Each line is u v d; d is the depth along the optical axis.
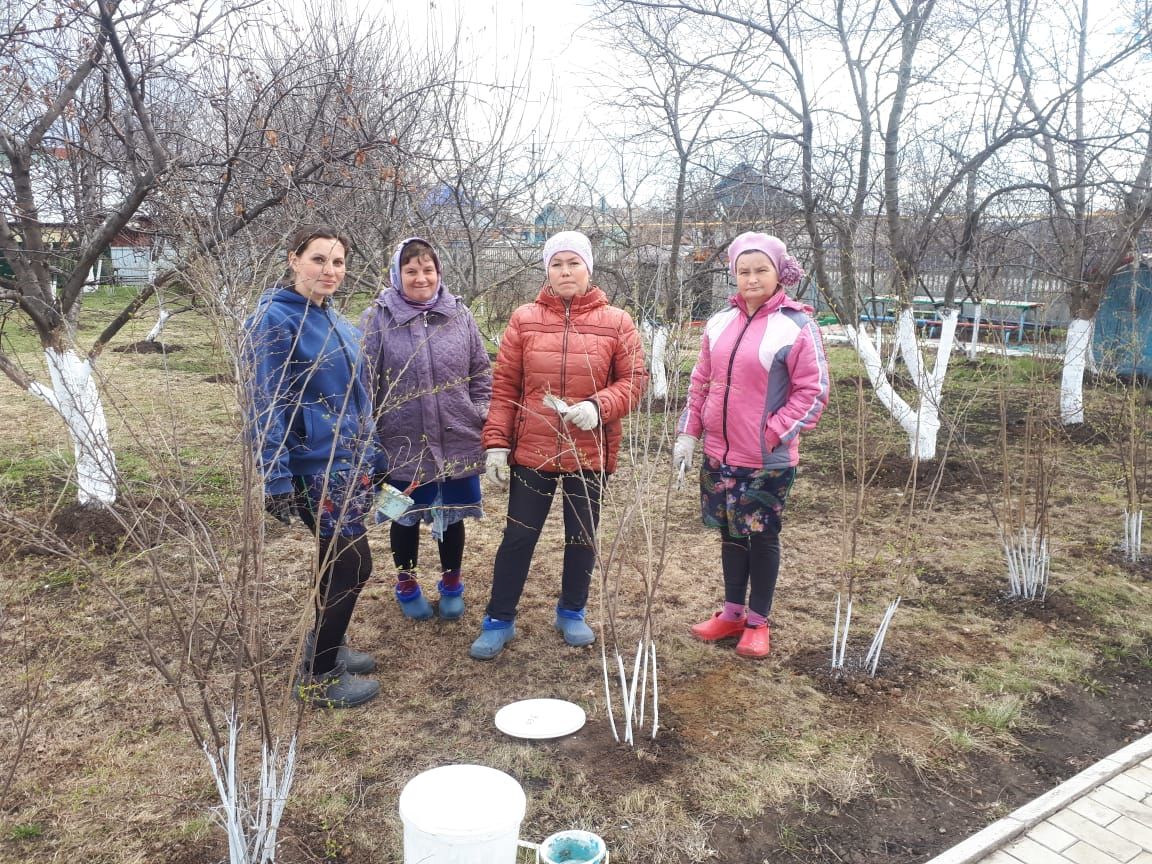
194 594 2.06
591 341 3.30
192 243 2.74
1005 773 2.74
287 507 2.68
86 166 4.80
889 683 3.26
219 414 6.28
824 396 3.19
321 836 2.34
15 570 3.89
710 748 2.81
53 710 2.95
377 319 3.29
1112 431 6.37
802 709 3.07
